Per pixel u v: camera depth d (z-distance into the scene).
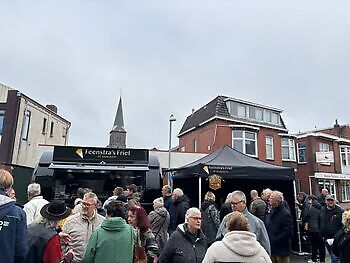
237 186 12.19
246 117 28.39
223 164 9.20
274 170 9.22
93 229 3.88
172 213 7.08
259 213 6.05
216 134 26.08
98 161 10.33
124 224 3.54
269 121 29.62
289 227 5.48
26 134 23.27
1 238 2.92
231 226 2.92
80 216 3.96
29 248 3.09
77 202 5.45
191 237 3.55
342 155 34.47
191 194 12.09
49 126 27.03
